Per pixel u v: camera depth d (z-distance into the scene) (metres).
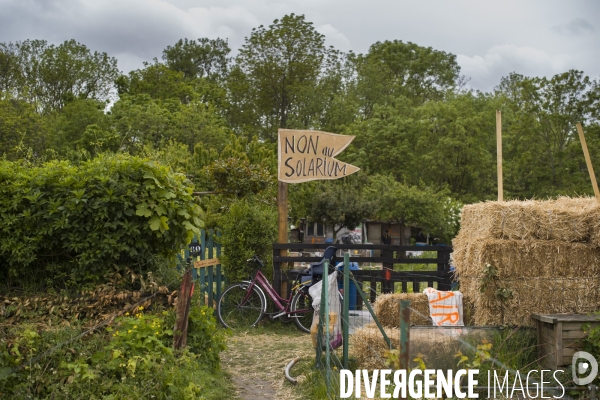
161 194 6.75
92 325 5.73
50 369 4.82
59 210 6.55
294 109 47.50
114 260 6.71
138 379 5.09
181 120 40.03
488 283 6.72
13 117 29.75
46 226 6.57
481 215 7.16
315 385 6.20
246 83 49.75
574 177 32.16
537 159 33.97
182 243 7.11
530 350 6.52
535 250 6.75
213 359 6.61
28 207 6.64
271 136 48.44
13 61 46.75
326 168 10.72
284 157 10.66
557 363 6.18
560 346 6.20
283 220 10.62
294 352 8.02
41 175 6.77
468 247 7.11
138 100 47.28
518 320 6.72
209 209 12.04
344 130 43.88
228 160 12.27
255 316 9.90
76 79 48.78
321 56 49.50
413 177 41.84
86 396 4.74
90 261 6.46
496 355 6.20
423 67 58.69
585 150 7.41
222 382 6.38
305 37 49.16
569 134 34.16
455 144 39.91
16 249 6.45
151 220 6.63
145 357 5.30
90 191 6.63
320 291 7.61
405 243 37.50
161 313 6.18
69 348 5.08
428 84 59.28
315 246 10.17
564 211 6.85
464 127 41.59
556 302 6.74
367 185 31.20
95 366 5.07
